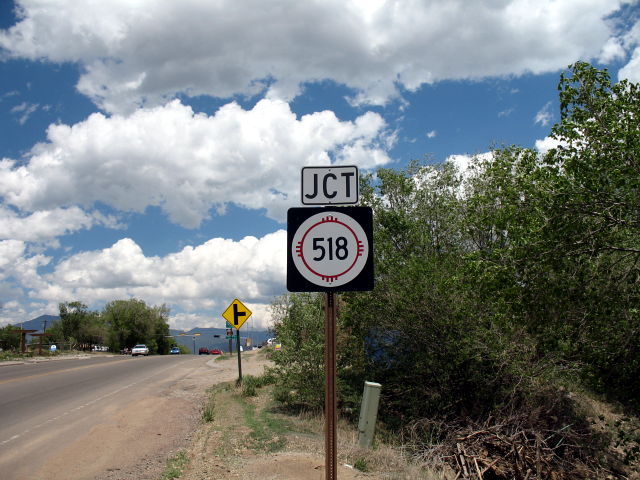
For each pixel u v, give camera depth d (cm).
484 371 1224
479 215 1111
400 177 1529
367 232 395
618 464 1102
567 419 1112
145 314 9556
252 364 2939
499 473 977
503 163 1019
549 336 995
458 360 1177
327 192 408
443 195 1500
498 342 1131
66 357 4625
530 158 984
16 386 1786
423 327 1270
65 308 8369
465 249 1402
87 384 1870
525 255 916
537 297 935
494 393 1190
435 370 1277
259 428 995
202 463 755
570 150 919
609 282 932
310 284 390
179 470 727
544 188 920
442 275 1237
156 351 9969
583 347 1025
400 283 1302
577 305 958
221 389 1653
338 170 410
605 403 1368
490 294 962
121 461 796
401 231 1457
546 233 902
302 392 1272
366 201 1513
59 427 1056
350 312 1354
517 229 929
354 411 1270
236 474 691
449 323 1213
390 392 1393
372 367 1376
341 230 396
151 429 1039
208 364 3244
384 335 1376
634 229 927
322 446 846
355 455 789
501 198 1041
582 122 921
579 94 931
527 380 1119
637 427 1123
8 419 1147
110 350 9225
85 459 808
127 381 1991
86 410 1271
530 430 1007
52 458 813
